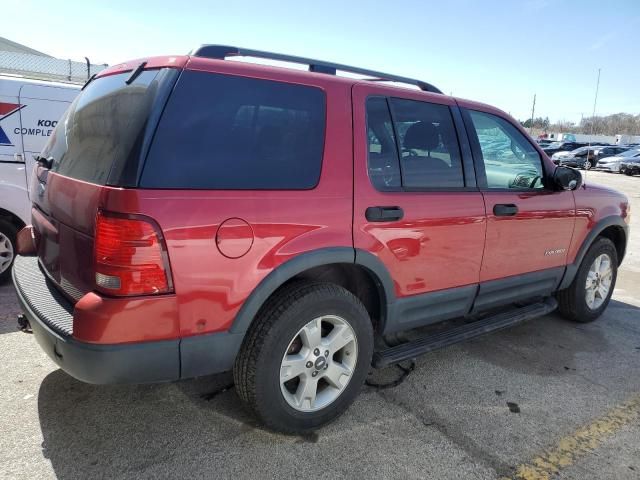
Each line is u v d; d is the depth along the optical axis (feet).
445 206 10.49
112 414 9.38
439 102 11.10
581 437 9.54
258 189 8.05
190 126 7.58
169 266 7.21
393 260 9.77
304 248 8.43
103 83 9.35
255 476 7.96
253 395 8.37
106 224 6.97
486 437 9.36
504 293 12.55
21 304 8.77
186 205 7.27
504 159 12.25
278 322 8.31
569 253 14.14
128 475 7.80
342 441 8.98
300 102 8.80
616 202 15.55
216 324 7.76
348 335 9.32
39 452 8.21
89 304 7.05
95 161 7.79
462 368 12.18
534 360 12.90
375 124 9.77
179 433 8.91
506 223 11.85
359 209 9.14
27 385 10.21
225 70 8.09
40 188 9.92
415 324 10.78
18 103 16.35
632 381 12.02
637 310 17.62
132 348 7.18
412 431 9.41
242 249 7.78
